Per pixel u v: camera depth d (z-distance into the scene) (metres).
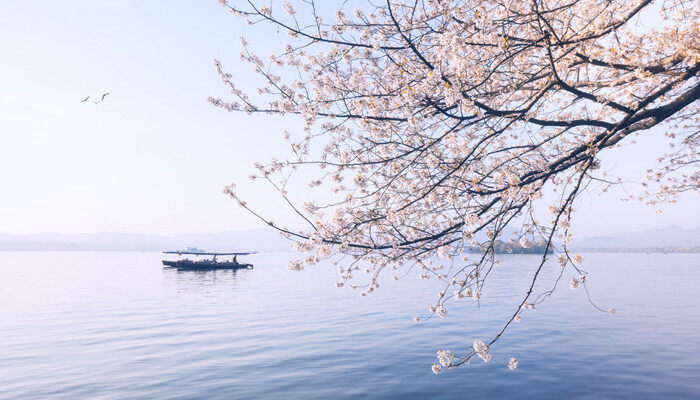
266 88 5.46
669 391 13.38
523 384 14.41
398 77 5.11
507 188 4.45
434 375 15.58
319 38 4.82
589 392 13.52
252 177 5.54
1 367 17.36
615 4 5.13
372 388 14.38
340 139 5.76
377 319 27.72
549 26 3.97
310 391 14.15
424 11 5.12
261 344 20.97
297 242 4.77
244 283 60.56
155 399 13.47
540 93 4.30
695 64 4.63
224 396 13.73
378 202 5.01
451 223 5.07
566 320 25.44
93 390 14.40
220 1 4.66
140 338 22.75
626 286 46.53
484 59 4.58
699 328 22.58
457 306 32.66
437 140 4.35
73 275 80.69
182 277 74.06
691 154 7.93
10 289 52.12
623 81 5.16
